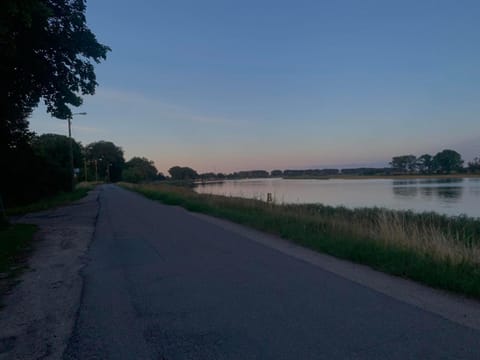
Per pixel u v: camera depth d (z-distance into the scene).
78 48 16.47
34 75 16.14
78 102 17.30
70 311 4.92
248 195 25.62
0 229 12.58
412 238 8.11
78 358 3.64
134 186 54.69
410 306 4.81
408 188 53.88
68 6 16.14
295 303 4.97
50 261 7.99
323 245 8.47
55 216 17.67
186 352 3.68
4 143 24.78
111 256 8.30
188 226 12.84
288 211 15.59
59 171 38.34
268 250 8.58
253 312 4.68
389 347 3.68
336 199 34.22
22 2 10.48
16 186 27.92
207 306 4.93
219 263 7.35
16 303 5.30
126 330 4.24
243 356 3.56
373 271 6.61
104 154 128.38
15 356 3.73
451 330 4.05
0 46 11.75
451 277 5.59
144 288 5.81
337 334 3.99
